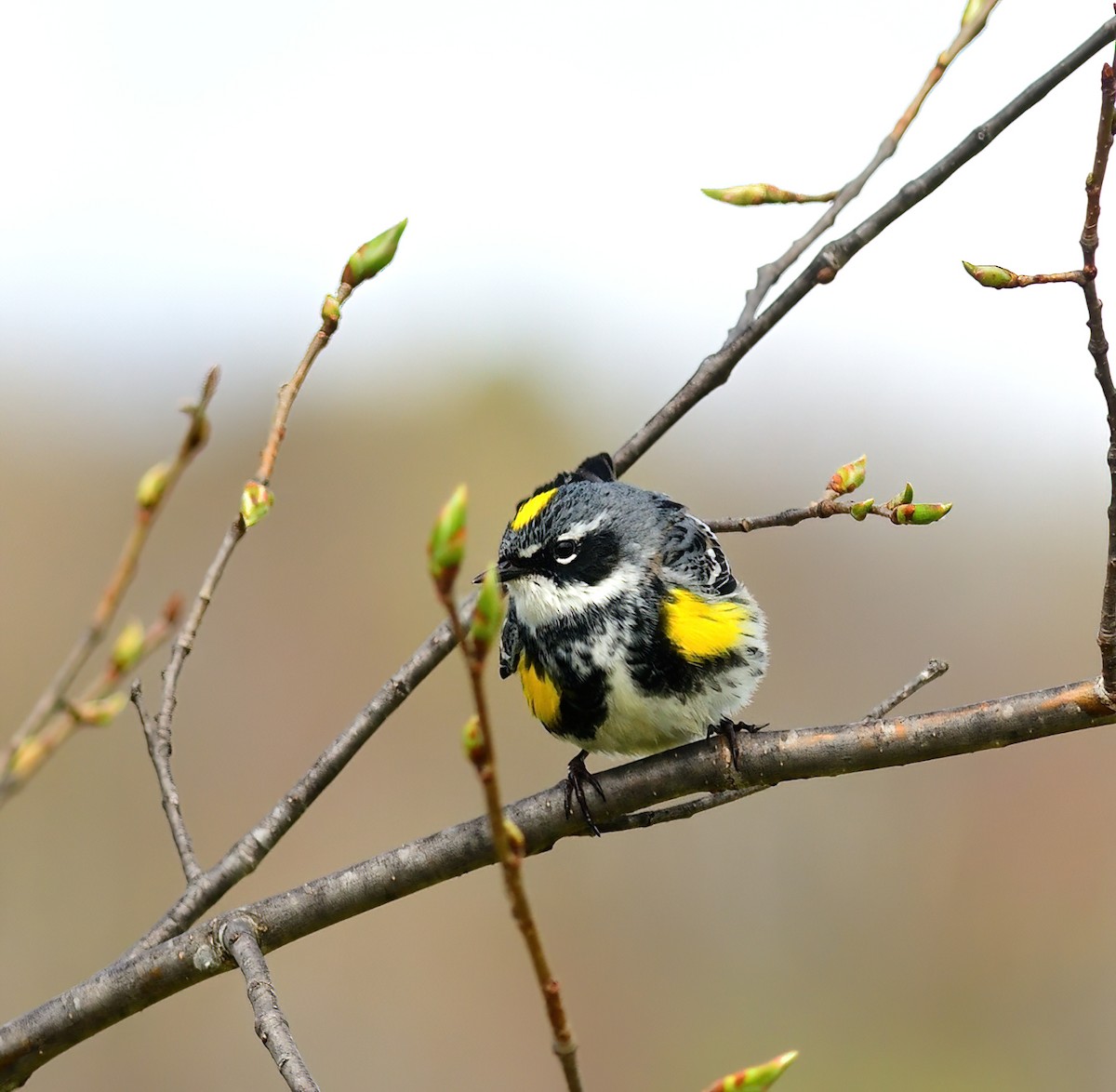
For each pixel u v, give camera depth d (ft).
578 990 51.34
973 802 54.70
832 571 63.77
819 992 50.98
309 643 62.03
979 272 17.85
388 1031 49.75
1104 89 17.01
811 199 23.86
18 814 51.26
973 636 61.11
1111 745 55.01
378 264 19.69
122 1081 46.52
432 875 22.03
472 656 11.26
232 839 53.62
